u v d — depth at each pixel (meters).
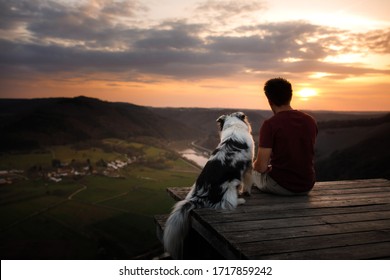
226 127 3.97
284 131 3.60
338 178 43.31
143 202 63.66
